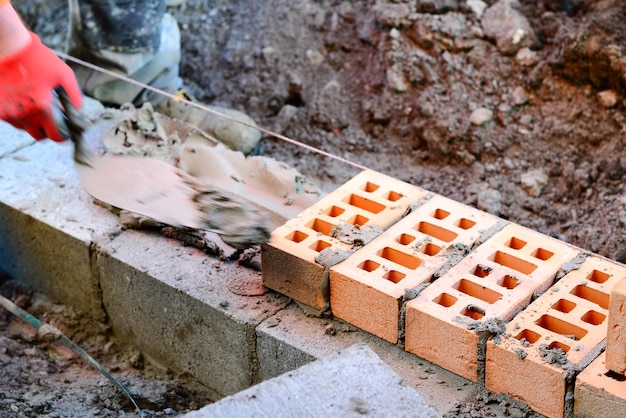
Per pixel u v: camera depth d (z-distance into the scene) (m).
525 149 4.46
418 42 4.77
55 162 4.02
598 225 4.08
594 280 3.04
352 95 4.87
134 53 4.59
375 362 2.48
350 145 4.71
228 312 3.23
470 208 3.34
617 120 4.37
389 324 3.01
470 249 3.16
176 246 3.55
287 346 3.11
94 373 3.59
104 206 3.76
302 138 4.79
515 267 3.12
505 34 4.64
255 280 3.37
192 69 5.23
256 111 4.98
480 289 3.00
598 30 4.40
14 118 3.09
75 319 3.79
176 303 3.38
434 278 3.05
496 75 4.63
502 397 2.86
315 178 4.55
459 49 4.70
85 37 4.57
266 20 5.23
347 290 3.07
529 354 2.76
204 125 4.58
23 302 3.90
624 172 4.24
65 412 3.35
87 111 4.21
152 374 3.58
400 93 4.74
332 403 2.38
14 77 3.04
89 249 3.59
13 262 3.96
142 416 3.34
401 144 4.67
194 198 3.16
